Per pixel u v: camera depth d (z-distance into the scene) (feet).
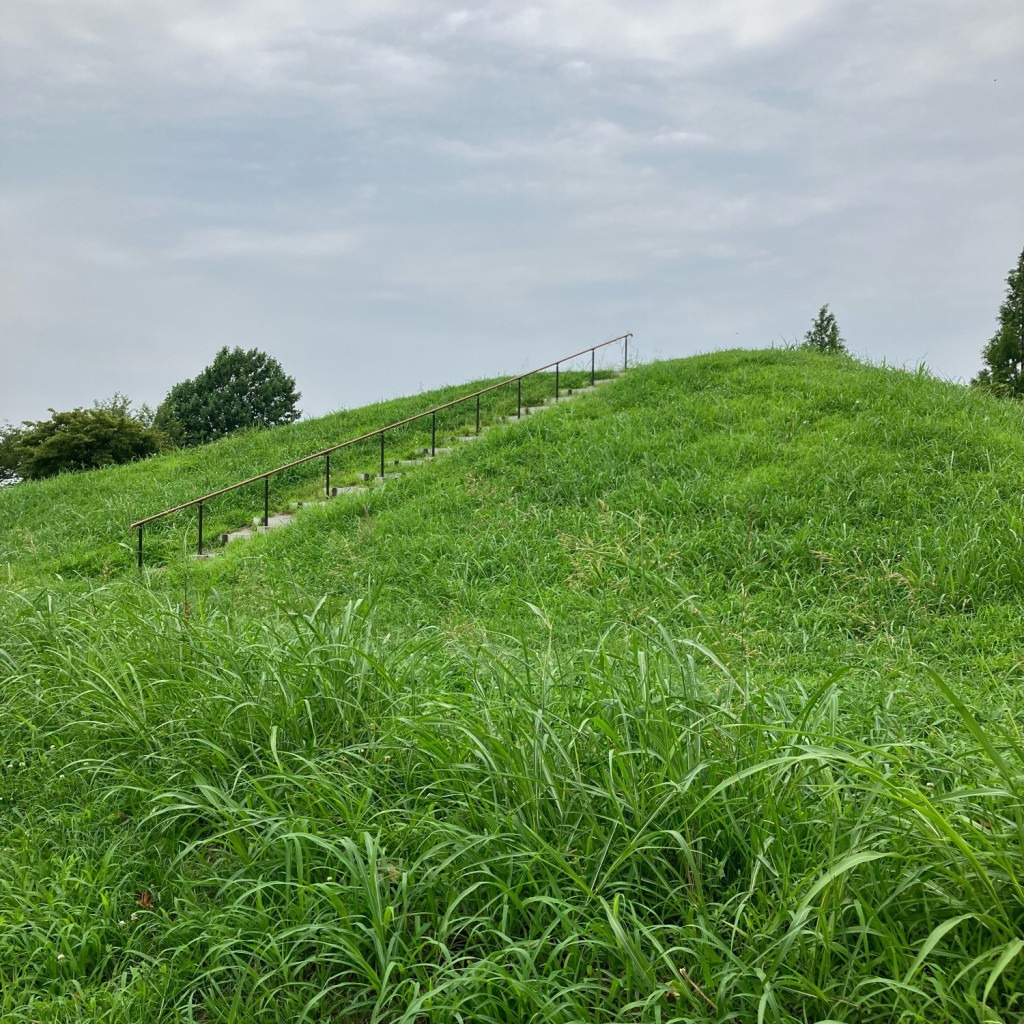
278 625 16.44
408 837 9.98
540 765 9.90
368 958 8.82
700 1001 7.50
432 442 48.42
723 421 40.32
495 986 7.91
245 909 9.38
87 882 10.65
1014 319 91.04
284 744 12.51
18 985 9.30
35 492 51.93
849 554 25.96
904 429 34.88
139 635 16.44
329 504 39.24
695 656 14.70
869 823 8.25
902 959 7.34
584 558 22.89
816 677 17.37
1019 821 7.36
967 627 20.89
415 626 21.15
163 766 12.69
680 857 8.93
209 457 56.39
